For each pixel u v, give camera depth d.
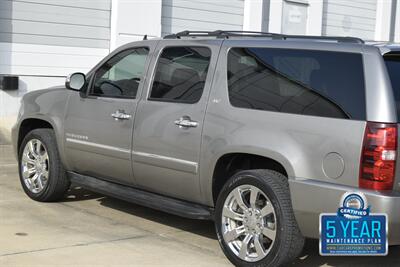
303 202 4.59
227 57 5.36
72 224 6.13
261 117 4.93
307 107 4.73
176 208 5.59
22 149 7.14
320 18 15.21
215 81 5.34
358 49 4.65
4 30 10.46
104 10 11.49
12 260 4.97
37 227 5.95
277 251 4.71
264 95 5.01
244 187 4.97
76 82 6.47
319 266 5.16
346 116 4.52
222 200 5.11
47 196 6.84
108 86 6.32
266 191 4.79
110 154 6.11
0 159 9.38
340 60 4.70
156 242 5.68
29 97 7.24
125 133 5.94
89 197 7.31
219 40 5.52
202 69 5.51
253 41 5.27
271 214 4.79
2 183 7.81
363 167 4.40
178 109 5.51
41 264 4.91
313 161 4.59
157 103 5.71
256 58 5.18
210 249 5.55
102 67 6.48
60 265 4.92
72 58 11.23
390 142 4.36
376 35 17.11
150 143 5.69
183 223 6.38
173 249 5.49
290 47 5.01
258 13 13.81
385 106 4.41
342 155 4.47
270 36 5.38
